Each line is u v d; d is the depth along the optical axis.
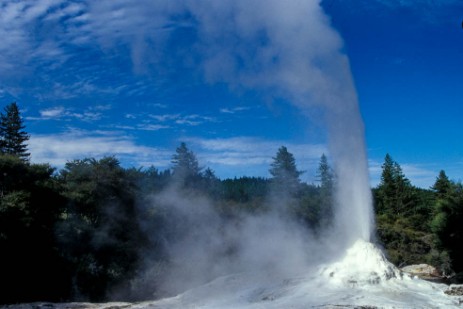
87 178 27.52
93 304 13.12
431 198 64.69
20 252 18.58
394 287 11.03
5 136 52.75
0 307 13.08
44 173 22.94
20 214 18.84
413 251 42.91
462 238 35.41
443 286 11.35
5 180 20.78
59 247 21.67
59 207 23.59
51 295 18.88
